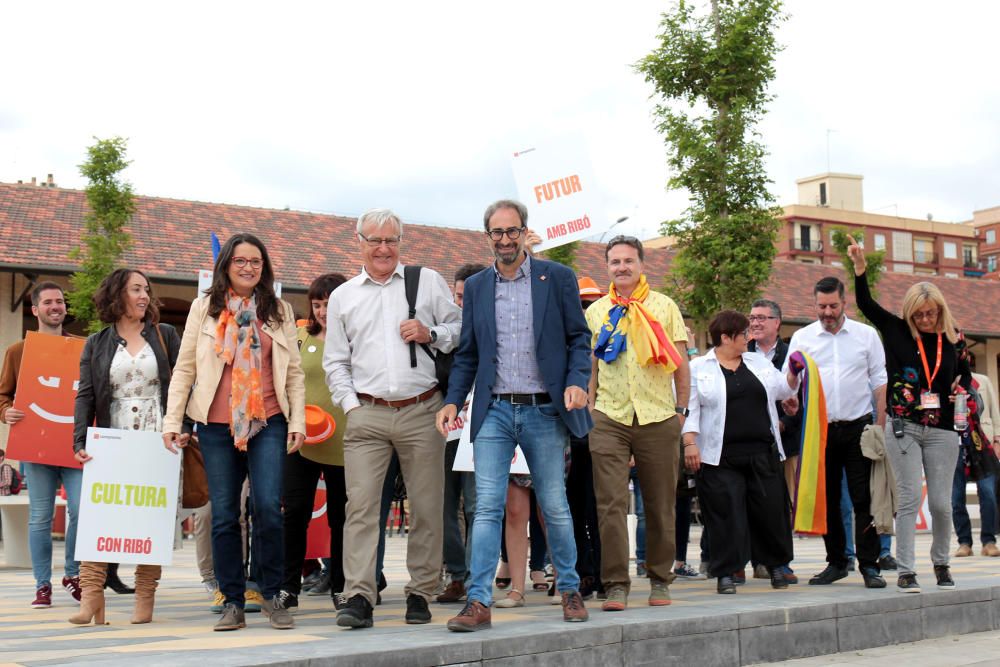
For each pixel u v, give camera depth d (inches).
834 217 2667.3
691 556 448.1
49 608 247.0
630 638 179.6
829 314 271.9
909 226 2797.7
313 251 895.7
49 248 762.8
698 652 189.0
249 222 925.2
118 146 718.5
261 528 189.8
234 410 185.3
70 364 250.4
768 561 256.2
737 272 673.6
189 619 212.7
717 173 673.0
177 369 194.5
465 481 255.4
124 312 215.5
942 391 245.4
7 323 761.6
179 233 855.7
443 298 198.4
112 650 154.8
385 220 195.0
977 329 1181.7
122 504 199.2
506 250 188.5
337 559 232.2
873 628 221.5
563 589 188.9
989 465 409.4
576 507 239.8
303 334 238.1
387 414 190.7
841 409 267.6
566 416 187.3
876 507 249.3
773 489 254.5
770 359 310.0
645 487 219.3
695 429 248.4
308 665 142.9
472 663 159.0
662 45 682.2
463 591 248.7
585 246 1106.1
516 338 190.1
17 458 242.7
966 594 243.3
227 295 193.3
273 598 188.5
